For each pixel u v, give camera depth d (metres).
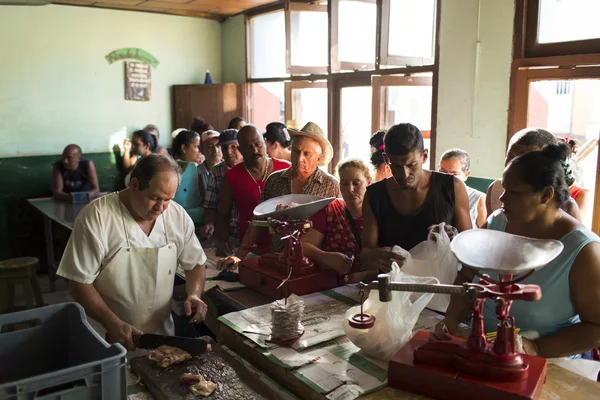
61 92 5.34
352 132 4.83
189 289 1.99
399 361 1.26
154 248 1.84
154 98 5.91
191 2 5.29
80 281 1.75
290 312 1.51
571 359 1.46
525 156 1.32
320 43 5.00
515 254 1.18
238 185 2.86
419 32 3.96
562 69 3.07
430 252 1.71
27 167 5.22
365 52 4.53
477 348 1.18
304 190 2.45
